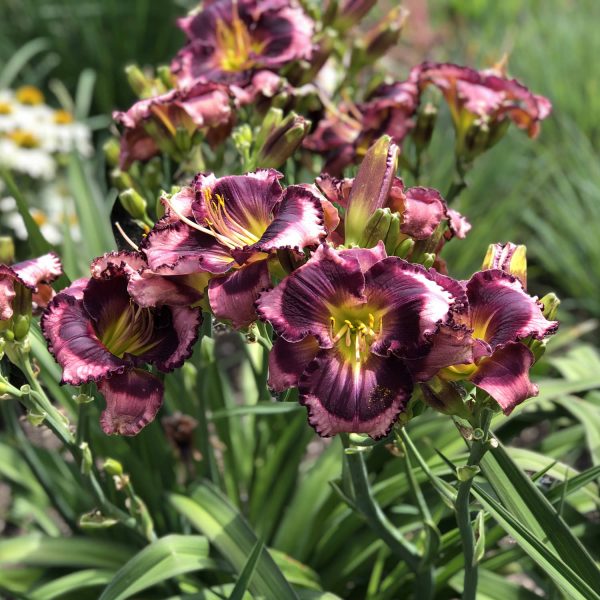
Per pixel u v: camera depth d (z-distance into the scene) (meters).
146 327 0.49
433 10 1.97
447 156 1.28
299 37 0.68
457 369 0.45
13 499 0.91
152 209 0.71
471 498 0.58
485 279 0.46
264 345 0.50
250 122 0.69
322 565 0.74
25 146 1.35
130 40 1.78
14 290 0.50
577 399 0.75
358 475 0.55
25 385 0.52
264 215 0.48
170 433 0.73
